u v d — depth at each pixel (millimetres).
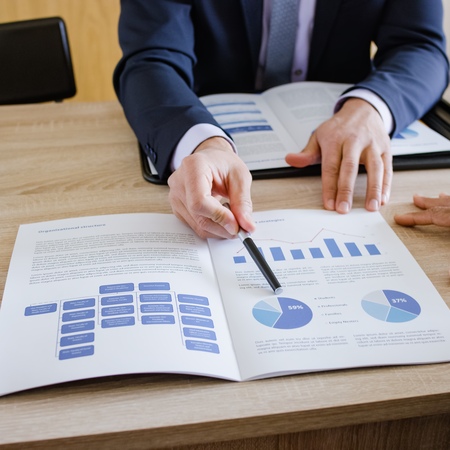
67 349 513
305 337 541
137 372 493
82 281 595
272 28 1143
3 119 999
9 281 595
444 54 1139
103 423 460
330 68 1219
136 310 558
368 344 534
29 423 459
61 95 1356
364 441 581
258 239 688
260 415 470
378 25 1190
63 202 761
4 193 780
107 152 899
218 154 745
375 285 609
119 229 691
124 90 982
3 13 2168
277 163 850
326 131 863
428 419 575
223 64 1166
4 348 515
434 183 825
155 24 1037
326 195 776
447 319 567
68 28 2217
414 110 963
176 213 718
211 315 565
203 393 488
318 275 623
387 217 740
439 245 682
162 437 465
